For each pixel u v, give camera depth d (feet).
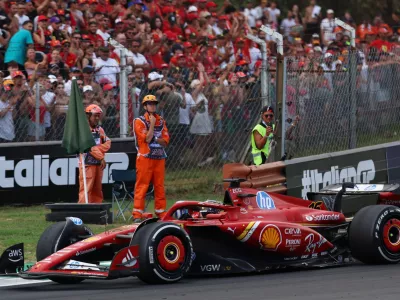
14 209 152.35
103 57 175.22
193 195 165.27
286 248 95.81
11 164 152.46
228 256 94.48
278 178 142.00
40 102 155.63
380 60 169.68
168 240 86.58
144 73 185.37
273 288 82.48
